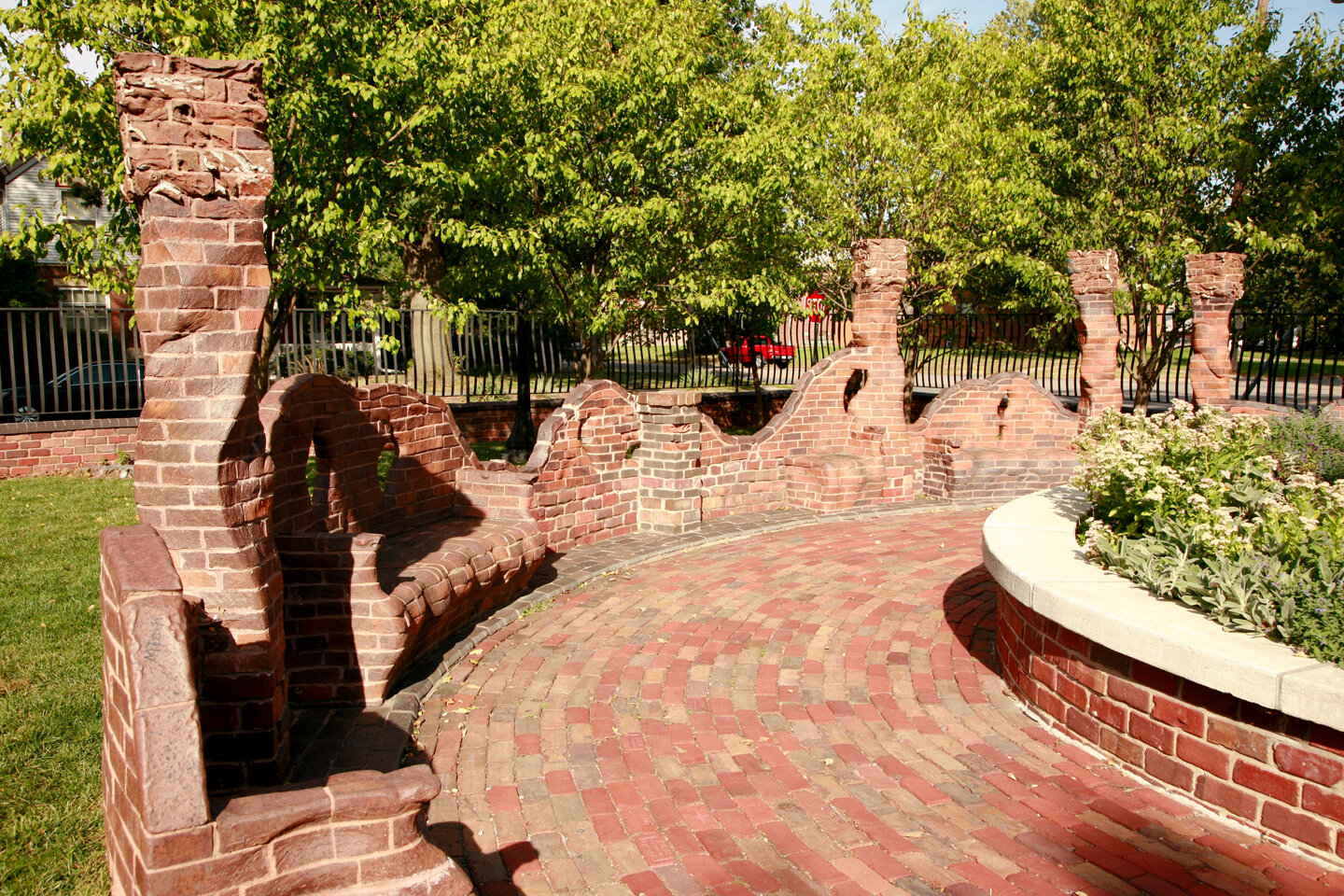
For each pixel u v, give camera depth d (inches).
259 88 133.1
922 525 361.4
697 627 233.1
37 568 252.5
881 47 510.9
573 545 312.2
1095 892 119.3
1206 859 127.0
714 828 136.3
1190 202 544.1
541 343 584.4
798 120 521.0
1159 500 188.5
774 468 388.5
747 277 491.5
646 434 341.4
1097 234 527.5
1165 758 146.3
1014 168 512.7
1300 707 121.3
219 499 133.0
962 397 425.4
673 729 172.2
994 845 131.4
